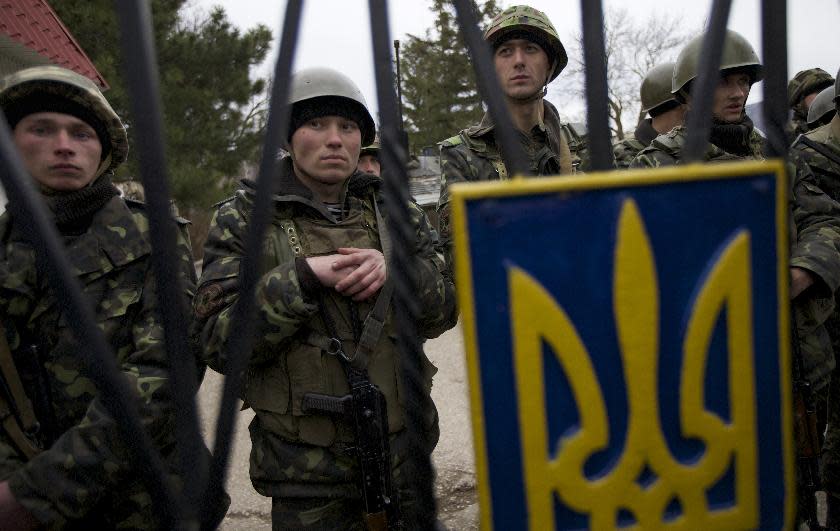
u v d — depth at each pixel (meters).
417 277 1.51
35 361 1.24
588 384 0.62
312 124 1.50
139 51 0.59
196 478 0.65
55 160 1.28
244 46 14.58
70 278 0.62
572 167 2.31
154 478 0.65
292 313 1.36
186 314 0.64
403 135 0.68
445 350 5.17
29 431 1.22
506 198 0.61
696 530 0.66
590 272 0.62
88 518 1.30
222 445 0.66
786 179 0.65
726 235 0.64
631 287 0.62
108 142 1.38
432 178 10.44
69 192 1.32
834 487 2.00
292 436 1.45
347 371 1.44
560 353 0.62
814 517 1.65
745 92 2.00
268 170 0.65
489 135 2.11
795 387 1.65
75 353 1.25
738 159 1.98
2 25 5.79
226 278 1.42
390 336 1.51
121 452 1.16
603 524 0.64
